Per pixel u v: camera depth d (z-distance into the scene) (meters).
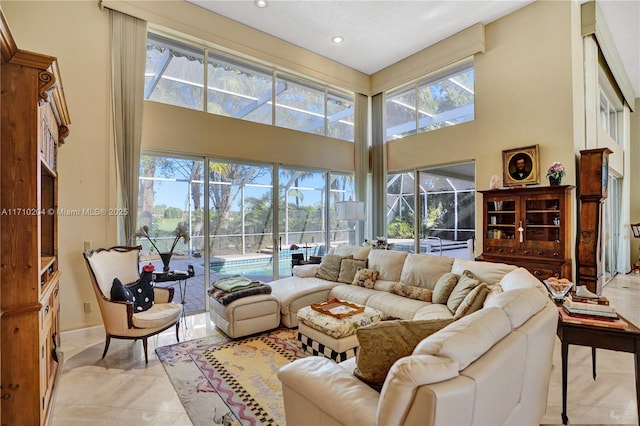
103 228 3.70
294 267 4.96
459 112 5.42
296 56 5.48
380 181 6.53
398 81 6.09
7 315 1.76
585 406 2.19
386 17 4.73
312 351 2.92
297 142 5.66
